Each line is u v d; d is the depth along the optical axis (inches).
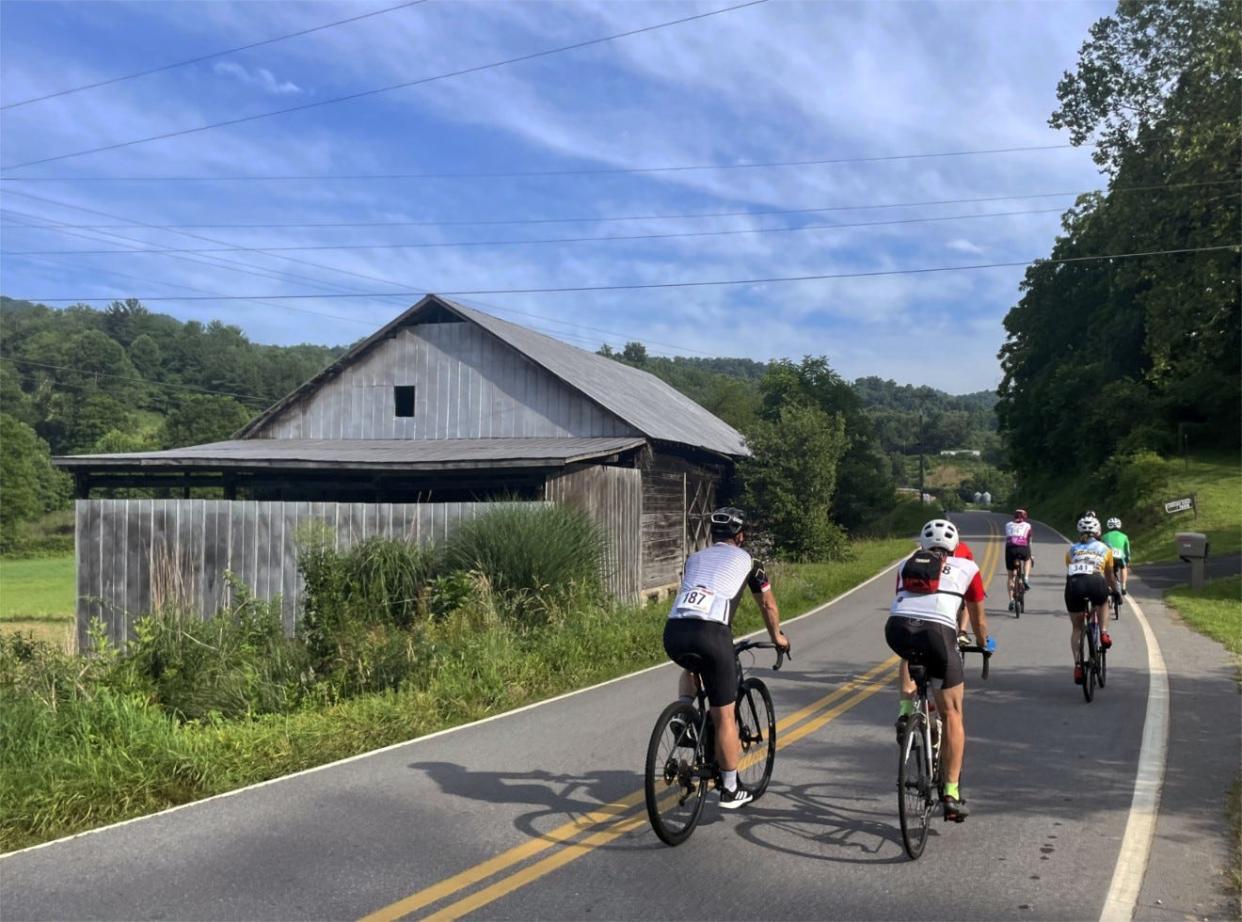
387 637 455.5
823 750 293.9
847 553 1218.0
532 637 491.5
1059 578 922.7
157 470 801.6
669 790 214.4
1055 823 225.3
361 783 263.6
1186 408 1995.6
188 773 267.6
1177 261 1087.6
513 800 245.6
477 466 704.4
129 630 684.7
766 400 1626.5
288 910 178.1
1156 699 368.8
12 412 3818.9
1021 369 2728.8
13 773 252.2
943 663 211.3
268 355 5408.5
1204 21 1019.9
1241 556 1065.5
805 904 179.6
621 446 826.8
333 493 853.2
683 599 220.5
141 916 176.2
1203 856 203.3
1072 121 1153.4
